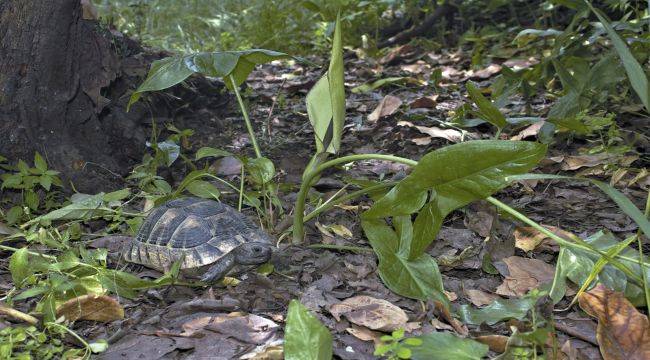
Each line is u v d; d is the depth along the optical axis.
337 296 0.92
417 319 0.86
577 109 1.38
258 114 1.70
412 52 2.30
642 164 1.35
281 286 0.96
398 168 1.37
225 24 2.54
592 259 0.91
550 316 0.83
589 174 1.30
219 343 0.82
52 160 1.23
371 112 1.72
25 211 1.11
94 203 1.09
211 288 0.94
